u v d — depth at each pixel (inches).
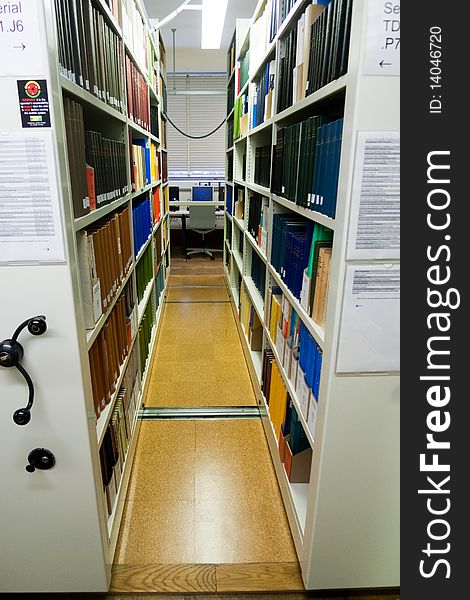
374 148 36.1
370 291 40.4
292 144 61.6
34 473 47.1
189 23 215.8
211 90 272.2
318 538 50.7
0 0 33.0
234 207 163.8
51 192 37.7
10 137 36.2
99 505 49.8
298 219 73.6
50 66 35.1
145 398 98.0
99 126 74.6
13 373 43.1
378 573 53.1
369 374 43.5
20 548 50.6
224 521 65.4
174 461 78.6
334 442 46.1
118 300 68.1
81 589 53.3
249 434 87.2
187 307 164.4
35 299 40.6
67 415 44.9
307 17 54.6
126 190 75.7
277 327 77.0
